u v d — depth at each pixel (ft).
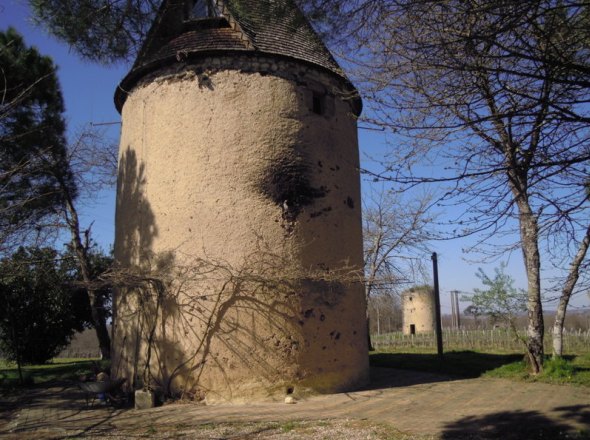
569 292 27.53
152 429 24.62
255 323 31.48
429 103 17.84
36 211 47.39
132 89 38.32
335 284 34.81
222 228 32.60
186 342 31.89
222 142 33.65
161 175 34.63
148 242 34.45
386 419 24.75
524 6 14.42
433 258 55.31
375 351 73.41
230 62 34.63
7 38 44.27
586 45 16.10
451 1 15.83
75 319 70.79
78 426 26.05
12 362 69.62
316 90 36.83
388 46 17.94
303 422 24.70
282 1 21.62
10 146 42.86
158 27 36.42
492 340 75.92
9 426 26.63
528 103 17.33
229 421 25.49
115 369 35.96
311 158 35.19
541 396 29.76
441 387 34.45
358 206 38.70
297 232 33.45
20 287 63.05
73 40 32.96
